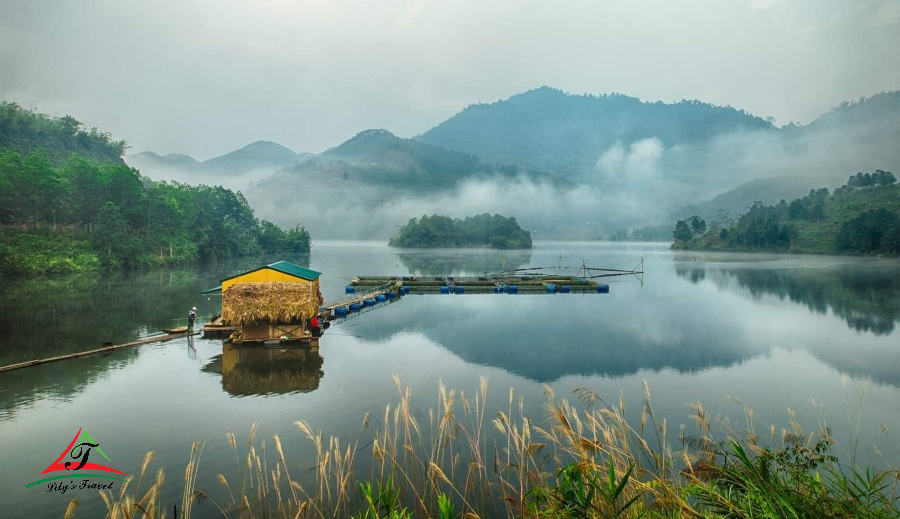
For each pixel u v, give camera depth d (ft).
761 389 63.72
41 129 344.49
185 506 29.48
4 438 45.24
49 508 34.06
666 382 66.33
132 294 142.00
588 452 26.37
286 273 91.45
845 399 59.82
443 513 20.34
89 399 55.88
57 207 211.20
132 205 238.68
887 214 367.66
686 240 548.72
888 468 39.91
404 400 31.53
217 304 123.75
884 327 105.29
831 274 227.20
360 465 38.78
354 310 127.34
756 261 331.77
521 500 24.17
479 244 596.70
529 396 58.75
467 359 76.07
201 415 51.03
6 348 78.54
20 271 178.70
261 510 32.24
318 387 60.59
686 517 19.20
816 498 19.48
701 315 121.08
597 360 76.89
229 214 355.77
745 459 21.08
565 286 177.06
